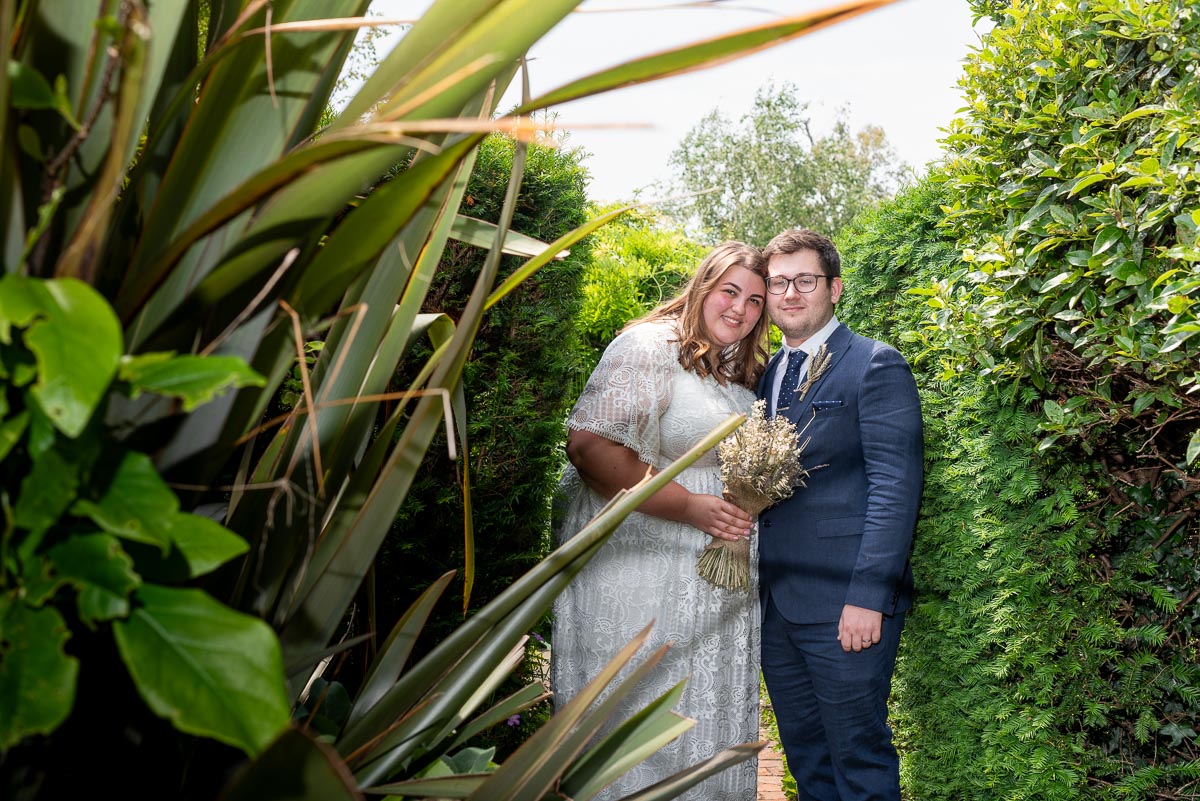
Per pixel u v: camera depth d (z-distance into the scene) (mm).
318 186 696
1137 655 2123
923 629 2816
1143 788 2072
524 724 2736
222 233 754
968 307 2355
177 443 749
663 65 639
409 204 725
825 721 2586
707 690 2355
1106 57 2080
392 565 2502
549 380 2848
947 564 2625
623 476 2332
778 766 3793
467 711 1073
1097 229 1991
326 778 578
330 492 938
